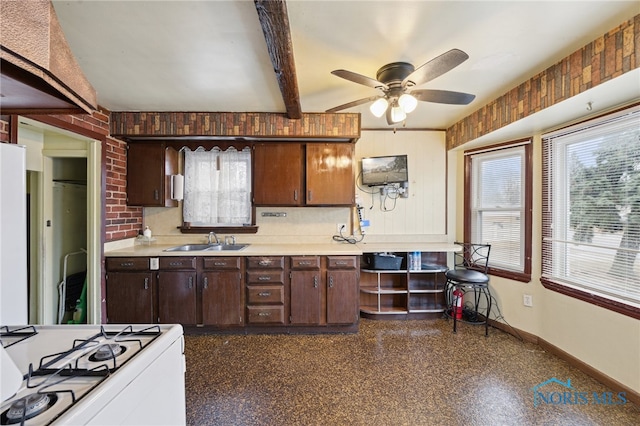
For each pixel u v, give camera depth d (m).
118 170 2.94
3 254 1.10
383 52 1.79
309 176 3.10
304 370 2.18
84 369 0.78
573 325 2.26
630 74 1.50
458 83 2.26
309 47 1.73
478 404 1.80
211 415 1.71
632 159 1.91
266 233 3.41
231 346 2.57
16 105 0.92
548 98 2.01
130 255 2.72
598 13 1.43
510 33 1.60
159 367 0.93
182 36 1.62
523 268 2.78
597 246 2.12
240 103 2.69
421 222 3.50
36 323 2.71
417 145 3.51
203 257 2.77
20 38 0.65
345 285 2.82
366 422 1.65
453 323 3.01
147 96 2.50
